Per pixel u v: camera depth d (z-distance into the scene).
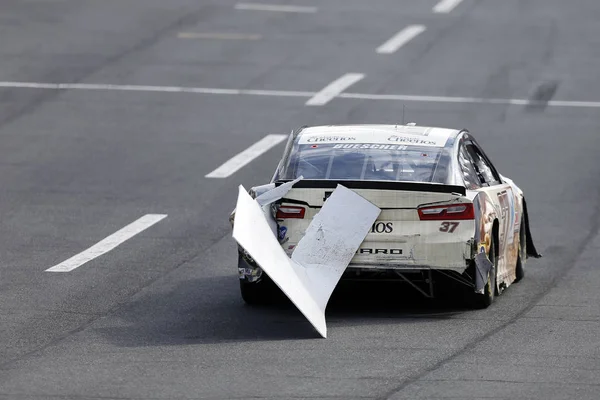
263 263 35.88
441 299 42.97
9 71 105.50
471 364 33.00
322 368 32.41
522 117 90.56
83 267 48.53
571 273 49.53
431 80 104.25
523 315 40.38
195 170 73.62
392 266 38.38
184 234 56.62
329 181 38.69
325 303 37.44
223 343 35.72
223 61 111.00
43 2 139.50
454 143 42.38
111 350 34.72
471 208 38.56
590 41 120.12
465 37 122.81
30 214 61.03
